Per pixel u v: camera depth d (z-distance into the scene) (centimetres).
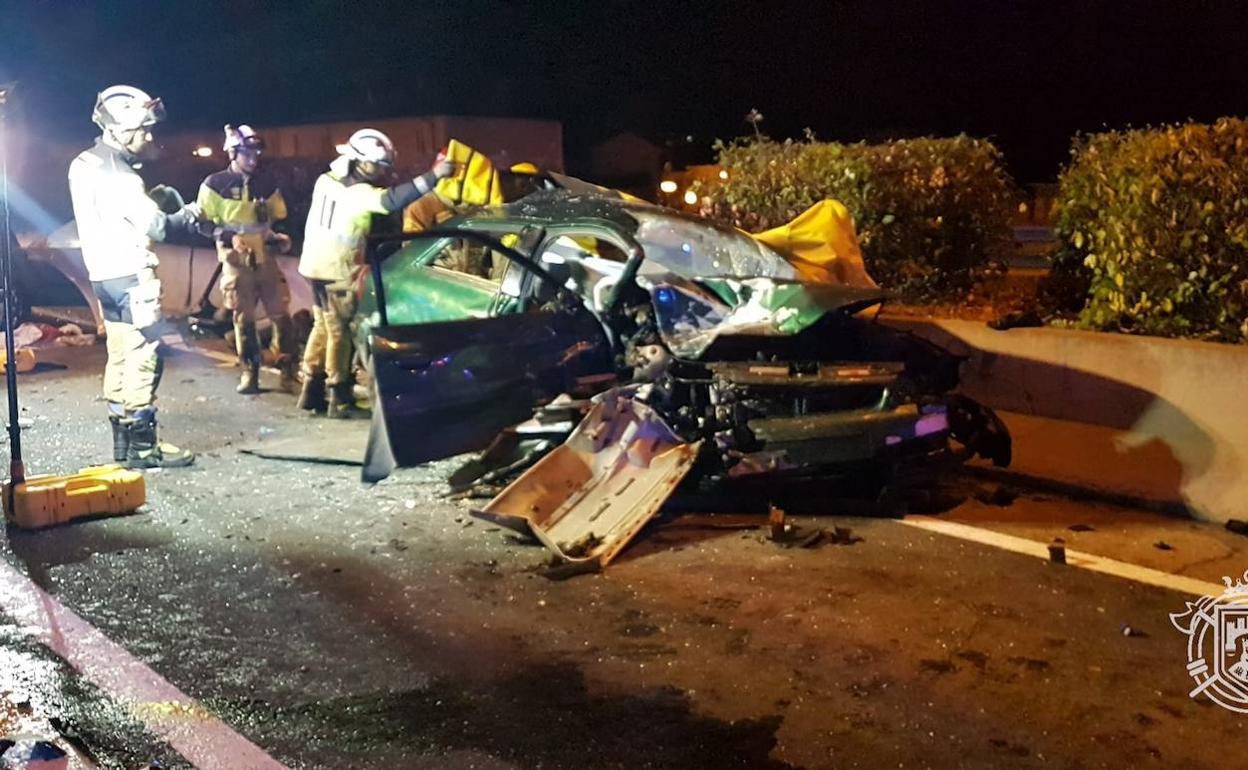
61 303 1595
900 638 505
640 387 677
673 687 465
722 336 676
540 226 754
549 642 510
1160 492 684
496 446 729
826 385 648
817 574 581
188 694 466
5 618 544
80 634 525
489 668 485
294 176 1736
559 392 707
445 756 416
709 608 543
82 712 451
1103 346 763
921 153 1016
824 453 645
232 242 1045
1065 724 430
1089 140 860
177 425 935
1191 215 760
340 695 463
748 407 654
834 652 493
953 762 405
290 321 1089
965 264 1027
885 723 433
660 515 673
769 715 441
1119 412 755
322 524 678
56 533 668
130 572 604
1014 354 820
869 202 992
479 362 676
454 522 676
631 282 712
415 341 655
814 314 667
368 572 599
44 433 912
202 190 1040
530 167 1010
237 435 898
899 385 657
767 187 1052
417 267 845
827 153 1027
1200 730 425
